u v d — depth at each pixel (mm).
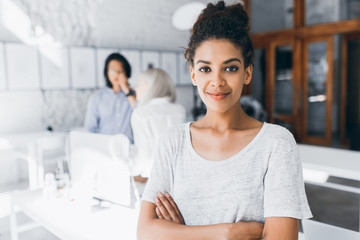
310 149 2689
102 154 1650
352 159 2359
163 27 6707
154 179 982
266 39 7754
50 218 1576
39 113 5078
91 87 5570
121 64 3146
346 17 7535
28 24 4887
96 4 5641
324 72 7102
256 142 859
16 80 4785
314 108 7320
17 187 4684
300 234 1566
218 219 878
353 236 1435
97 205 1749
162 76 2203
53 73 5145
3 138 4250
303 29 7184
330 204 3670
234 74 839
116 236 1380
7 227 3100
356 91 7820
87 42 5582
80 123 5516
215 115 898
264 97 7895
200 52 847
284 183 820
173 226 915
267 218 825
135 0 6195
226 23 830
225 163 867
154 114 2070
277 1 7695
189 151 917
